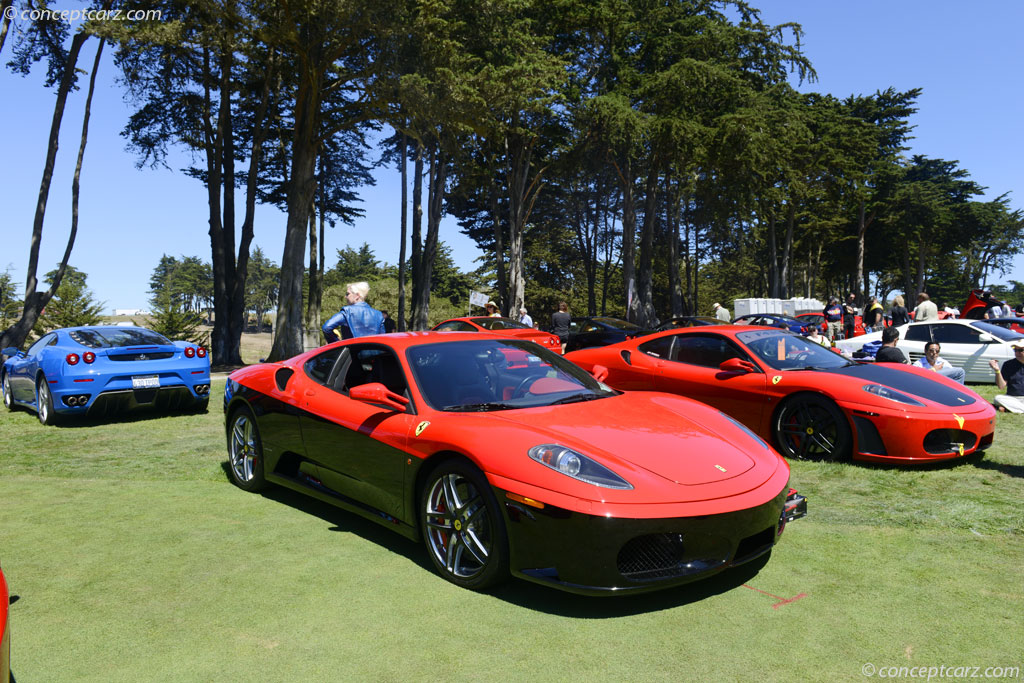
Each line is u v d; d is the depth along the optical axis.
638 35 37.16
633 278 38.75
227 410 5.28
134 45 19.97
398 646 2.62
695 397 6.58
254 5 18.36
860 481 5.07
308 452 4.37
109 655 2.55
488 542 3.12
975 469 5.40
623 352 7.31
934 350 8.30
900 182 64.25
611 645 2.60
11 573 3.38
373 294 45.84
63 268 20.06
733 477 3.08
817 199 57.00
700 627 2.74
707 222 50.41
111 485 5.23
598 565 2.76
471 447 3.18
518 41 27.69
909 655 2.48
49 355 8.11
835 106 52.06
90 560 3.56
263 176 34.16
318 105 20.75
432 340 4.23
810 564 3.41
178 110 26.44
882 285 89.44
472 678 2.36
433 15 20.52
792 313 42.12
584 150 37.12
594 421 3.44
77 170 20.31
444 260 73.88
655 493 2.84
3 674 1.64
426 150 33.72
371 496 3.83
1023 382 7.98
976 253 87.12
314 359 4.70
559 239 59.22
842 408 5.50
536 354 4.44
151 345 8.52
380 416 3.79
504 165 38.56
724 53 36.81
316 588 3.19
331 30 18.83
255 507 4.59
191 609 2.96
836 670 2.38
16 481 5.35
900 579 3.20
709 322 16.73
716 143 34.03
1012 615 2.80
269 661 2.50
